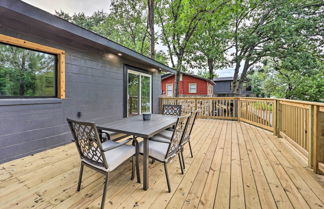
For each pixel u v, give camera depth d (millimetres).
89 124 1339
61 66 3002
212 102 6316
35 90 2691
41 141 2750
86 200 1467
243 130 4379
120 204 1413
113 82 4484
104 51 4129
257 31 8859
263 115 4430
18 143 2439
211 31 9297
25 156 2516
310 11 7977
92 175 1927
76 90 3369
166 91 13328
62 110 3086
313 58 7879
